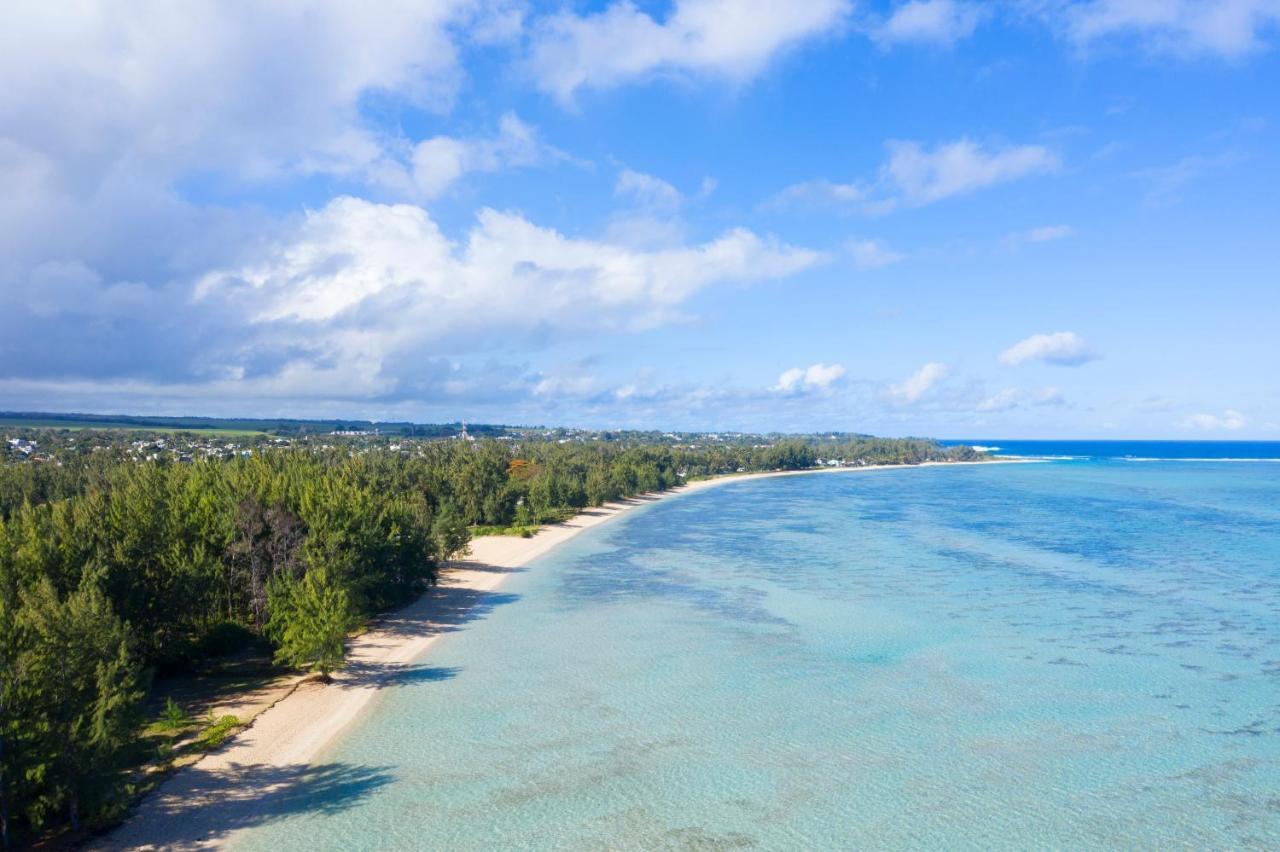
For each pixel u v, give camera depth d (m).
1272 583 84.38
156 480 71.81
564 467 196.25
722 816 32.53
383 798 33.53
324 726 41.56
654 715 44.12
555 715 43.91
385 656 55.28
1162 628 64.88
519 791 34.44
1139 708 45.94
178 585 48.62
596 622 66.06
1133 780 36.41
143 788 33.34
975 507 173.75
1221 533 126.38
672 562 98.56
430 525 92.31
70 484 104.12
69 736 28.77
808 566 95.38
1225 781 36.41
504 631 62.81
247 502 60.00
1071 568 93.62
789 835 31.05
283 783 34.75
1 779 26.69
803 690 48.69
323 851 29.14
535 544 114.25
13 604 40.50
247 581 59.56
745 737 41.03
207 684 48.00
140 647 46.88
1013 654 56.94
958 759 38.56
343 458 135.75
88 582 41.97
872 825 31.98
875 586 82.56
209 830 30.31
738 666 53.59
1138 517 150.75
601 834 30.86
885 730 42.22
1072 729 42.56
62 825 29.72
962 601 75.12
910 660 55.31
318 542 60.03
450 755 38.22
